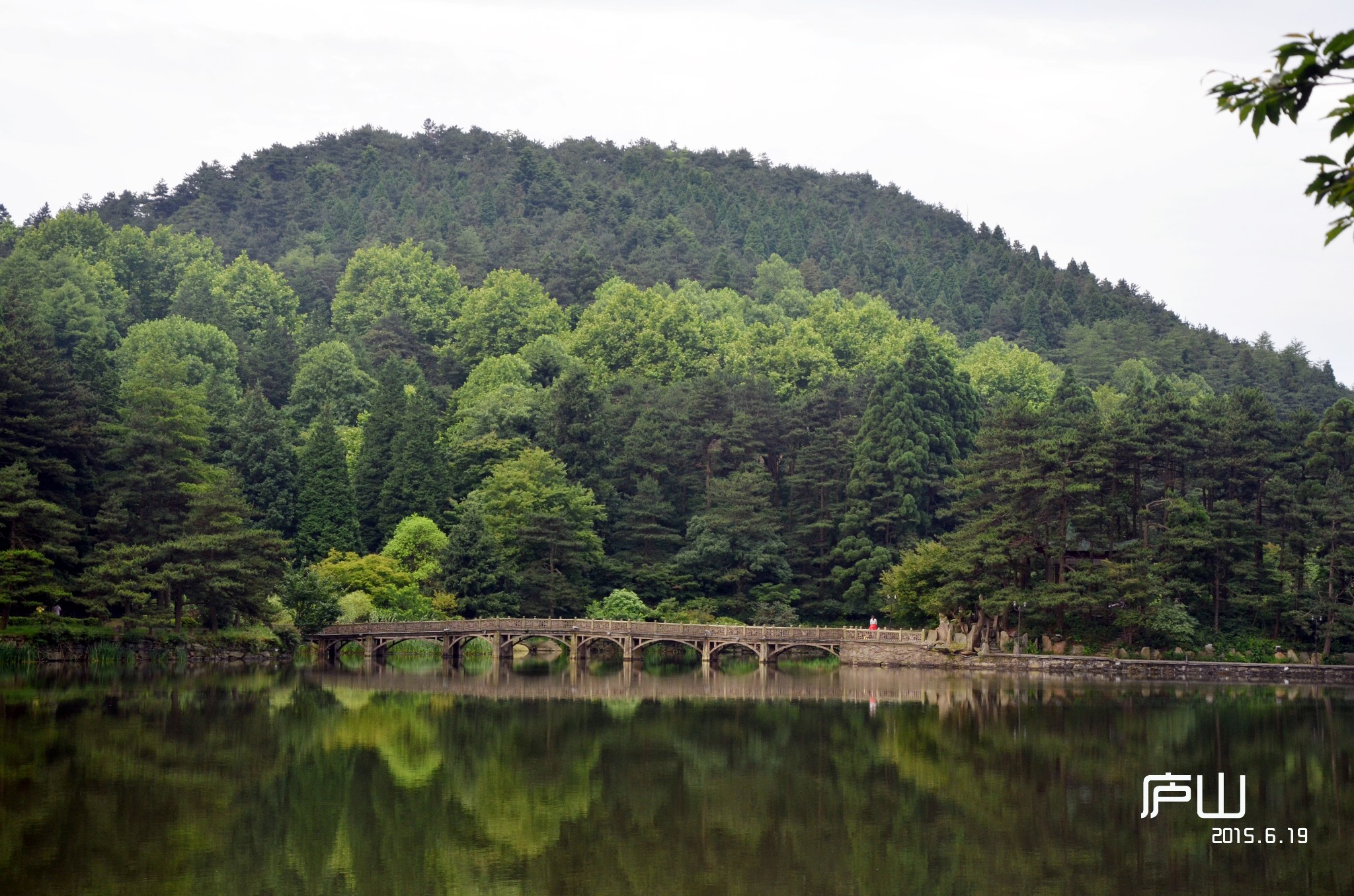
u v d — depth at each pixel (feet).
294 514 423.64
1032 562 351.25
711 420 485.15
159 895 120.37
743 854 142.82
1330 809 166.09
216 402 476.13
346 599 369.91
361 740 204.85
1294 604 343.46
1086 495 346.13
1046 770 188.75
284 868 131.64
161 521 328.70
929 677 318.86
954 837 151.02
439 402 565.94
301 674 305.12
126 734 200.95
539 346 627.87
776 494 473.26
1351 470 374.22
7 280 593.42
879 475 429.38
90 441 323.78
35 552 284.00
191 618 328.49
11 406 310.04
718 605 415.23
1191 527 346.33
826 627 388.57
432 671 329.11
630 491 470.80
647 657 398.62
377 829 148.66
